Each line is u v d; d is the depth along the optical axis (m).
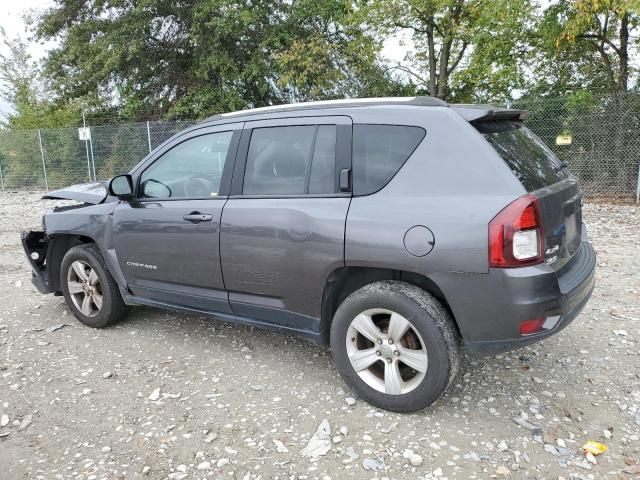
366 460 2.73
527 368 3.67
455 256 2.74
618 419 3.04
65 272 4.68
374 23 14.48
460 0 14.14
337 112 3.29
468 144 2.84
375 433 2.96
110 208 4.30
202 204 3.72
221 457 2.80
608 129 11.33
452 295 2.80
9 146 18.78
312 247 3.18
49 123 23.28
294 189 3.35
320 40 17.09
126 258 4.20
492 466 2.66
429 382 2.93
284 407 3.26
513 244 2.64
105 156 18.05
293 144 3.41
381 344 3.08
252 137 3.60
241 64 20.31
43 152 18.55
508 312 2.70
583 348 3.96
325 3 18.16
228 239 3.55
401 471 2.65
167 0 19.59
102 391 3.53
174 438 2.98
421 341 2.93
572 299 2.88
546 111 11.80
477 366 3.71
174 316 4.89
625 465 2.65
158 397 3.43
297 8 18.70
